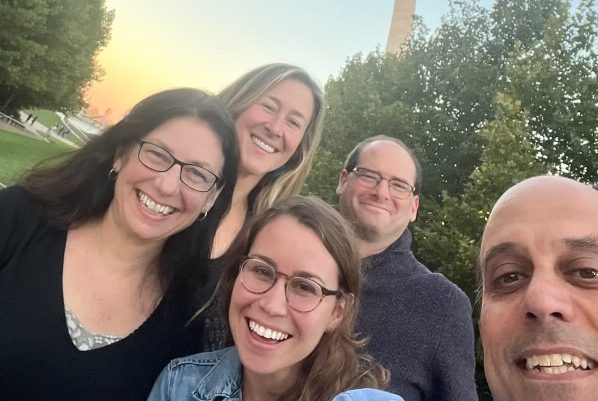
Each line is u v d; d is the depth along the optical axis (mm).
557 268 418
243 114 1053
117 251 745
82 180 749
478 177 2818
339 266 659
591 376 395
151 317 761
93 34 10352
